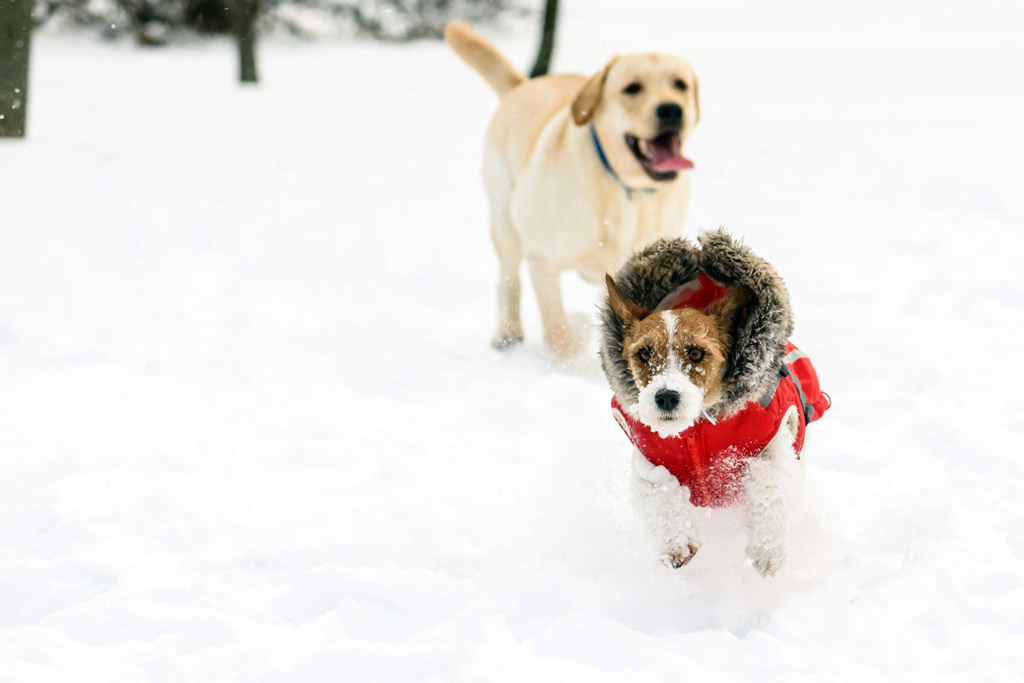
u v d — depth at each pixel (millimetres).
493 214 6969
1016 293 7449
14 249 9547
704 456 3490
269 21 35156
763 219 10516
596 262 6266
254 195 12344
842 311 7285
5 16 14742
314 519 4145
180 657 3113
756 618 3350
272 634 3318
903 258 8797
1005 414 5070
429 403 5668
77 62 29531
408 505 4238
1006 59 26922
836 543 3768
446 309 7961
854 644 3078
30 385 5891
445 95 22516
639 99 5824
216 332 7137
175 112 18984
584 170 6035
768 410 3434
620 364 3457
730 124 16781
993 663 2936
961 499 4059
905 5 42844
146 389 5848
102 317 7449
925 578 3408
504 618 3295
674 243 3559
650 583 3539
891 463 4652
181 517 4109
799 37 35188
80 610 3414
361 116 18656
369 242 10109
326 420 5293
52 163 13680
